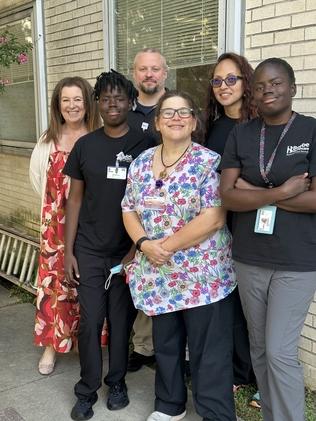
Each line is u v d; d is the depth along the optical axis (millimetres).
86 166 2475
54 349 3029
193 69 3504
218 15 3158
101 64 4258
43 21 4934
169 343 2434
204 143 2570
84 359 2566
